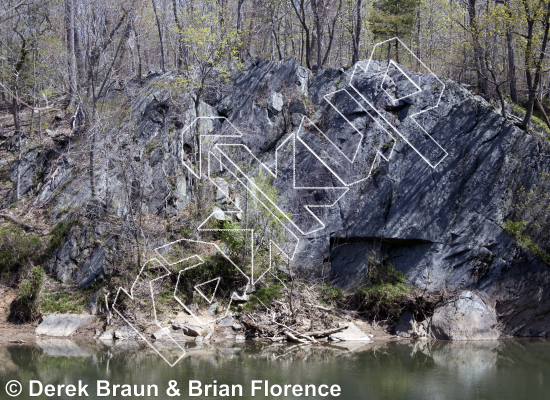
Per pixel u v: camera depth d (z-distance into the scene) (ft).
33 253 54.19
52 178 60.80
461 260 51.98
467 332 48.08
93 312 49.96
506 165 53.67
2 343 45.42
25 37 63.41
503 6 56.29
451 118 56.65
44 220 57.57
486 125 55.31
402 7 80.28
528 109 55.77
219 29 63.21
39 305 50.60
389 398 30.53
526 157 53.67
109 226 53.83
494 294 50.72
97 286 51.21
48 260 53.72
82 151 59.77
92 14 60.23
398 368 37.76
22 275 53.06
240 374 35.65
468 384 33.78
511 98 63.93
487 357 41.39
